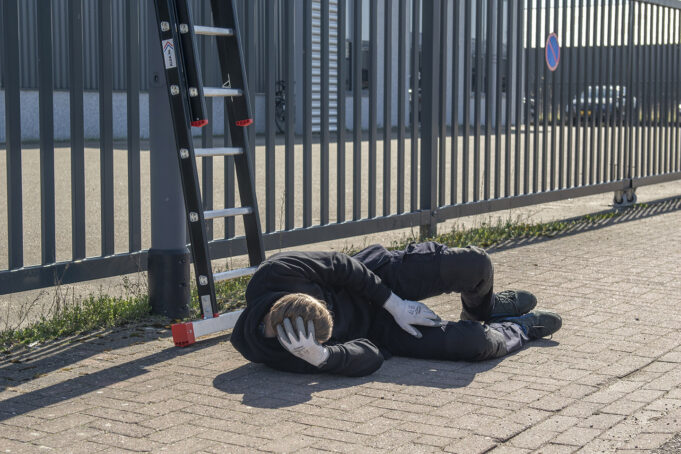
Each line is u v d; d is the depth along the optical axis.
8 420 3.52
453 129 8.16
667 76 11.53
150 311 5.29
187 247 5.34
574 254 7.46
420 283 4.36
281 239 6.34
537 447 3.22
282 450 3.17
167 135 5.13
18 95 4.77
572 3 9.48
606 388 3.92
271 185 6.27
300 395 3.81
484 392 3.85
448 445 3.21
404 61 7.54
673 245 7.95
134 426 3.44
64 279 5.02
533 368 4.22
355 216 7.14
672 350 4.56
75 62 5.02
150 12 5.05
